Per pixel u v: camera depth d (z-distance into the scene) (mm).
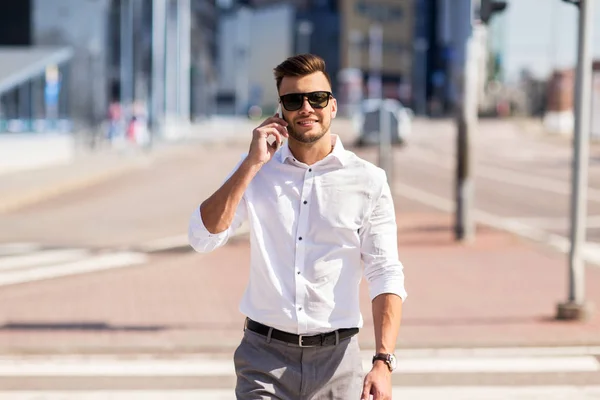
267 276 4863
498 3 17031
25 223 23391
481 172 42500
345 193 4828
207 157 53812
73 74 70062
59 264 17141
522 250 18875
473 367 10125
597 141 70125
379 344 4629
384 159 23562
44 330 11555
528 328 11656
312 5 166625
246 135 84562
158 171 42688
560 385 9422
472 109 19500
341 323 4879
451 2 18938
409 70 170750
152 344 10789
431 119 141500
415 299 13633
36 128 45375
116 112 62344
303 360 4918
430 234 20953
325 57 163750
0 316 12430
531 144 69875
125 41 72812
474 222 24031
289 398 4949
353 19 164875
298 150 4855
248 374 4953
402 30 170125
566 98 89750
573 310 12070
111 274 16031
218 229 4688
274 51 159875
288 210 4848
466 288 14547
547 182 37406
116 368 10062
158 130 72562
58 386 9328
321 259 4848
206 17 131000
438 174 42156
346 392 4941
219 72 155375
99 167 42656
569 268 12172
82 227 22641
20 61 44250
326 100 4734
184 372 9914
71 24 71125
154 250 18906
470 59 19188
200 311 12766
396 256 4855
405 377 9711
